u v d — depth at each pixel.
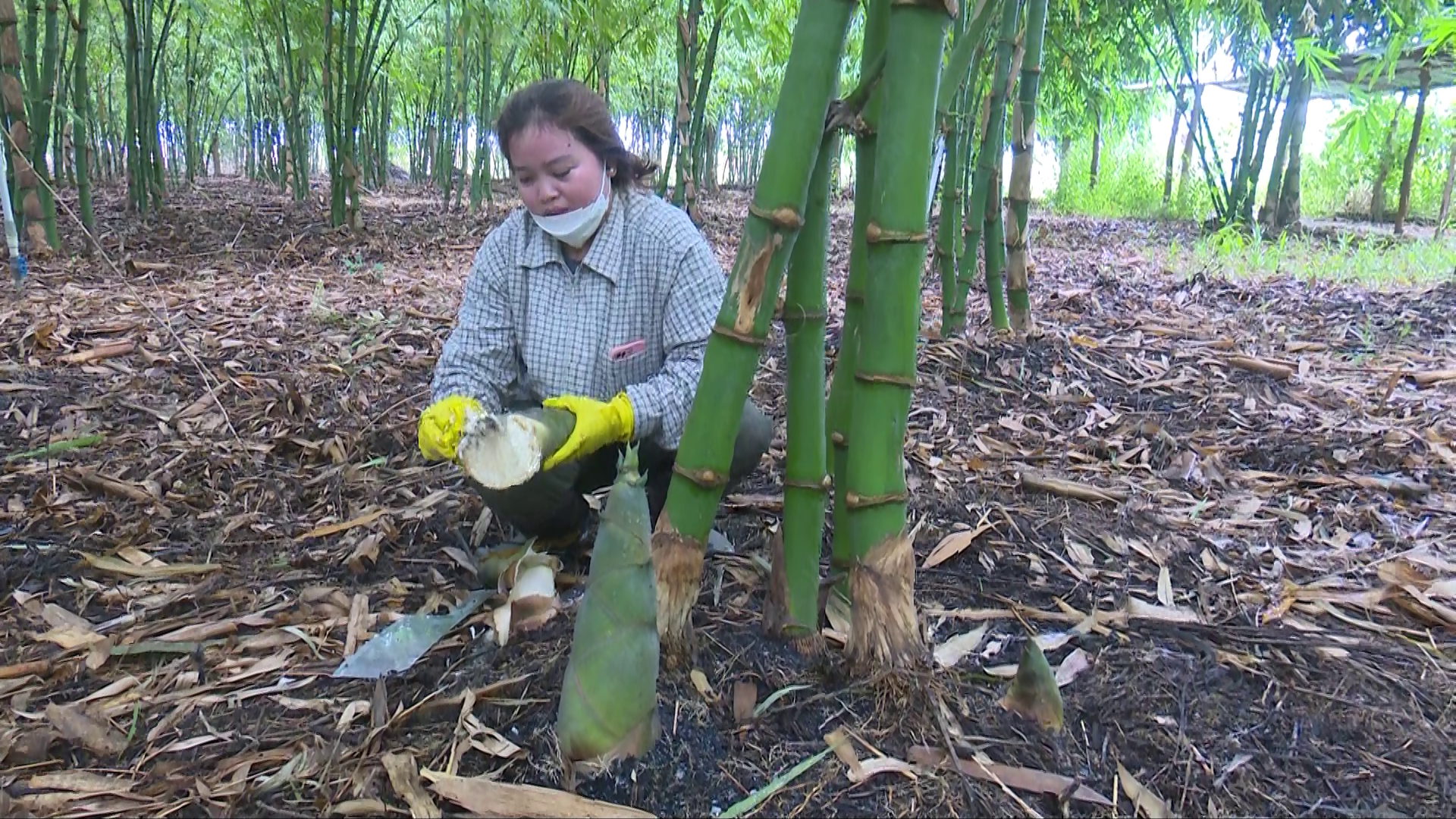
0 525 2.25
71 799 1.37
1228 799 1.39
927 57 1.23
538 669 1.57
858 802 1.31
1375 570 2.14
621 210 1.86
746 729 1.42
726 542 2.11
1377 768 1.46
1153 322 4.79
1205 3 7.74
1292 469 2.81
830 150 1.41
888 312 1.31
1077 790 1.35
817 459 1.53
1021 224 4.18
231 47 11.70
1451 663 1.75
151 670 1.70
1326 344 4.32
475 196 9.44
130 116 7.65
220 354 3.72
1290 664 1.71
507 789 1.31
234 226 7.66
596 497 1.89
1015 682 1.48
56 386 3.27
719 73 11.92
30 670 1.67
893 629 1.43
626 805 1.31
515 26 9.20
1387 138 10.12
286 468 2.67
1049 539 2.25
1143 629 1.82
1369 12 8.90
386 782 1.37
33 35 6.16
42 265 5.31
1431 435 3.00
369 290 5.23
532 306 1.92
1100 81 10.81
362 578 2.04
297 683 1.64
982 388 3.57
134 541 2.19
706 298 1.83
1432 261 6.52
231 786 1.39
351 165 7.26
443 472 2.62
